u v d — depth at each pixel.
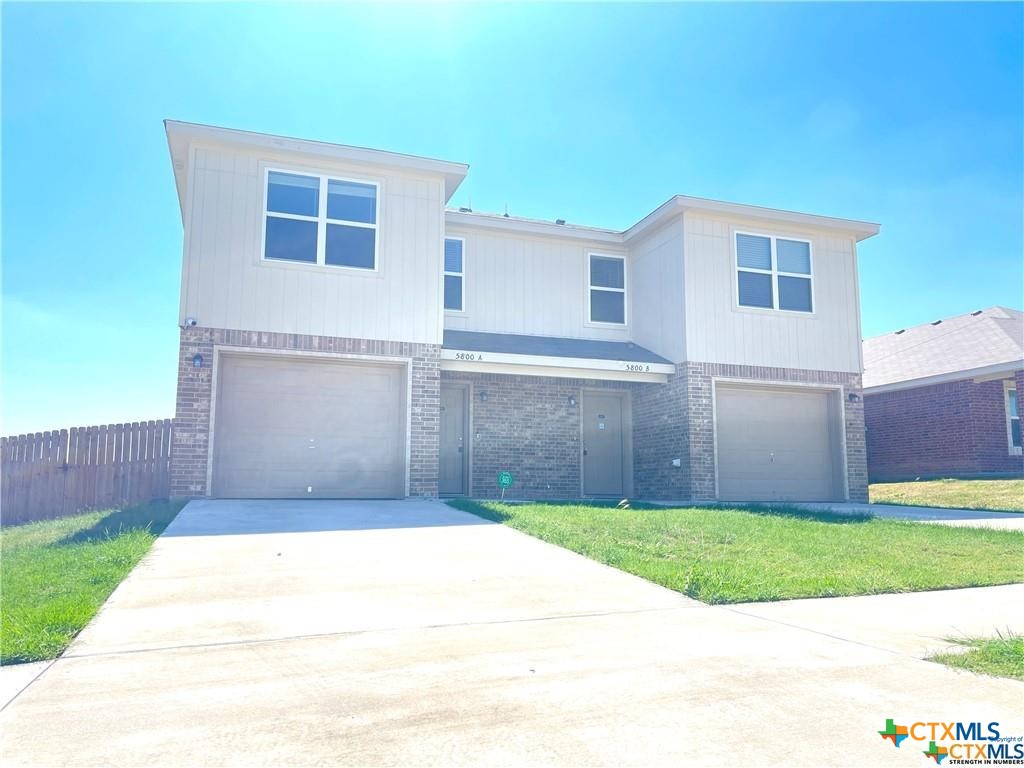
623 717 3.45
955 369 19.77
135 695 3.73
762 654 4.45
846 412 16.59
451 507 11.55
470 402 15.90
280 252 13.03
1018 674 4.06
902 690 3.83
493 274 16.62
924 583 6.52
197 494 12.11
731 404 15.88
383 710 3.53
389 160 13.55
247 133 12.77
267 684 3.89
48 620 4.92
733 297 15.91
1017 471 19.38
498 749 3.11
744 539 8.74
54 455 13.84
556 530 8.75
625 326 17.50
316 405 13.13
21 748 3.11
